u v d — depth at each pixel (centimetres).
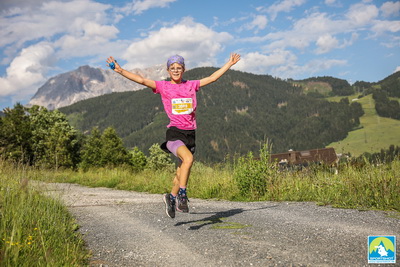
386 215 471
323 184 739
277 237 370
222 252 329
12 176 669
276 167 848
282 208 594
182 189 398
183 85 423
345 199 620
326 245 326
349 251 304
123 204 766
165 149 432
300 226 420
